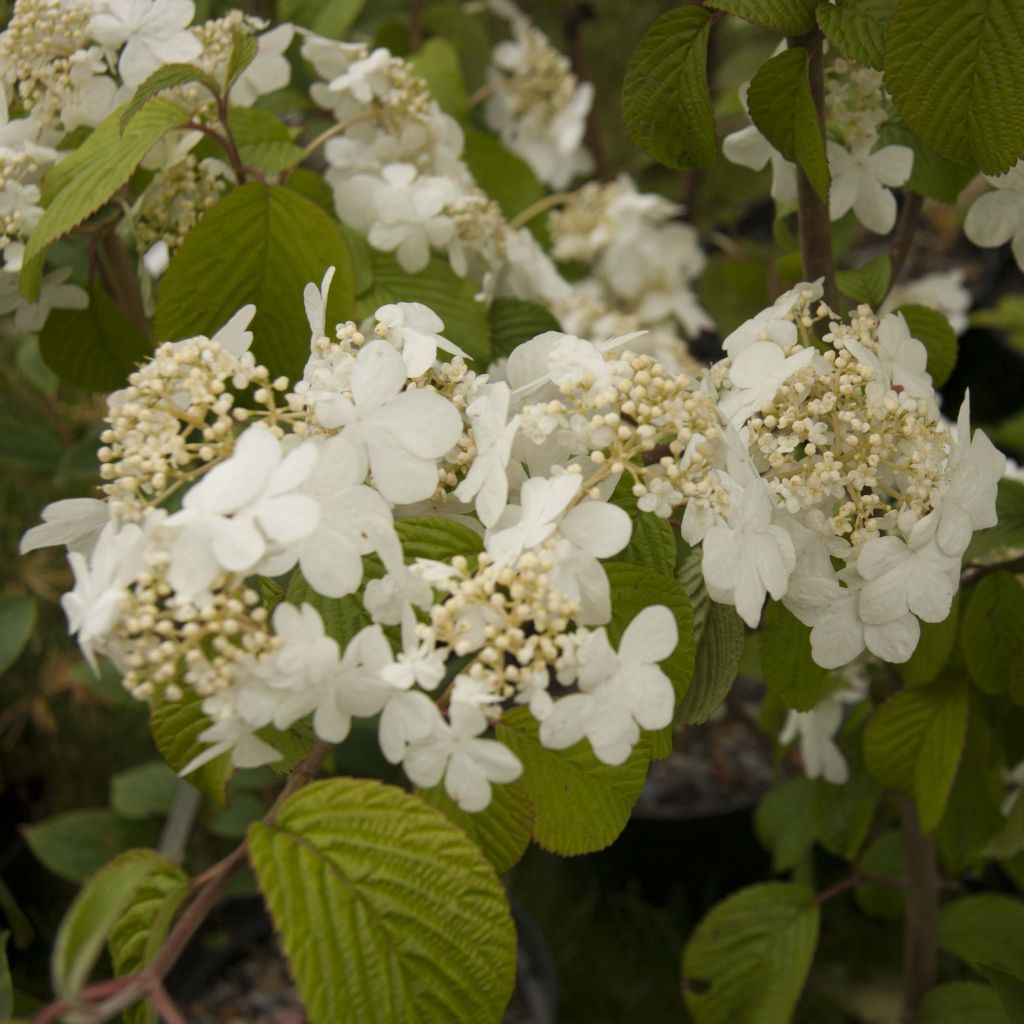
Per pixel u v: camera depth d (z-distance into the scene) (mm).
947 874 1119
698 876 1380
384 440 632
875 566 650
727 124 1417
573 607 604
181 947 597
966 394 669
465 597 605
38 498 1243
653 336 1202
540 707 604
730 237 1732
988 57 672
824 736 914
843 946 1291
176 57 764
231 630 597
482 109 1325
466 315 814
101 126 748
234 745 619
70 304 800
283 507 598
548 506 616
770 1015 908
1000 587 785
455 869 608
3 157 745
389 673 601
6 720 1299
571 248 1248
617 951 1321
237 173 773
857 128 773
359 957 598
